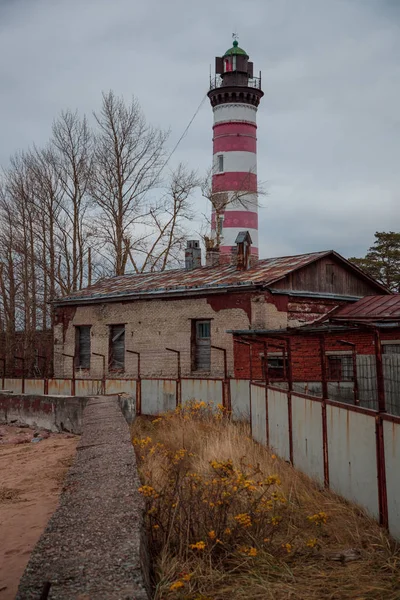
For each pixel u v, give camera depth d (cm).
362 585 476
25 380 2289
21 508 728
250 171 4084
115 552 388
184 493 619
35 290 3659
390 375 1329
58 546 403
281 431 1070
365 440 698
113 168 3700
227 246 3962
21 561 531
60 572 356
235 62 4141
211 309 2169
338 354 1891
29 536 609
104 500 528
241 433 1284
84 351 2669
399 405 1302
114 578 346
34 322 3544
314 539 566
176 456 802
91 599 318
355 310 2062
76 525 452
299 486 813
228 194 4022
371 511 679
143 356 2380
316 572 506
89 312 2623
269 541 548
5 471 997
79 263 3728
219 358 2133
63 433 1494
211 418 1451
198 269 2609
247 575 483
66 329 2722
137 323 2416
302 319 2173
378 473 653
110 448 811
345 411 762
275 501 634
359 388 1387
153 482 691
